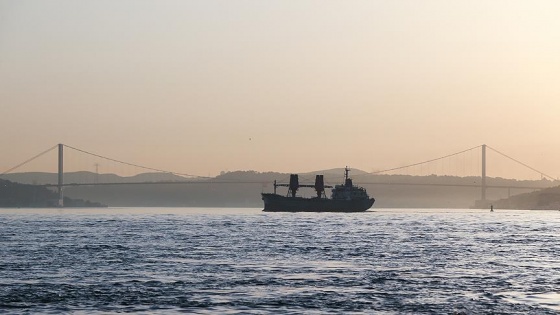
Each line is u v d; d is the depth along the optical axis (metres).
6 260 126.56
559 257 135.88
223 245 163.38
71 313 76.06
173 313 75.94
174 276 103.88
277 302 81.62
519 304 80.50
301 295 86.19
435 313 75.94
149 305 80.06
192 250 149.00
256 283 96.00
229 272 108.75
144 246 160.00
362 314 75.50
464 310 77.31
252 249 151.88
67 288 91.62
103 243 169.62
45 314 75.69
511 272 109.81
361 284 95.38
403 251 148.38
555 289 91.50
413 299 83.62
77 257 132.50
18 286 93.38
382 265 119.56
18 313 76.12
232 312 76.31
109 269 112.94
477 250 152.75
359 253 142.75
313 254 140.00
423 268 115.00
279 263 122.31
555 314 75.19
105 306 79.56
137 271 110.25
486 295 86.56
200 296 85.50
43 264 120.19
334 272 108.94
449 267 116.69
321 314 75.44
